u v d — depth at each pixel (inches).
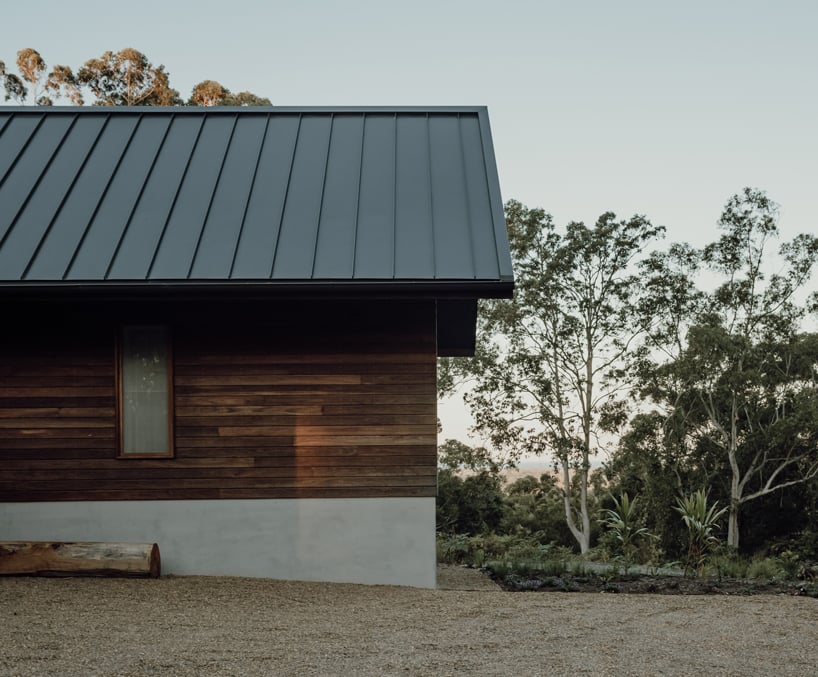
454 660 214.1
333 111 464.1
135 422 369.7
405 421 366.3
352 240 362.3
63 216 377.4
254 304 371.9
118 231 367.9
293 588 333.7
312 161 420.2
